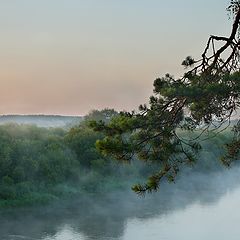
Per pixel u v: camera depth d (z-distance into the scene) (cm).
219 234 3641
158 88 822
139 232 3762
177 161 895
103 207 4934
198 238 3466
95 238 3591
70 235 3719
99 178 5959
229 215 4450
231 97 757
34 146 5741
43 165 5616
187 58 830
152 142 866
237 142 916
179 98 821
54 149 5969
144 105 871
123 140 867
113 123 865
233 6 838
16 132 6103
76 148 6309
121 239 3534
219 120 807
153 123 839
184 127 839
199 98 758
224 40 819
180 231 3762
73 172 5884
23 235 3731
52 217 4422
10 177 5312
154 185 904
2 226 4028
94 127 877
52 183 5600
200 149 862
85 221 4253
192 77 820
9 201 4931
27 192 5219
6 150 5347
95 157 6184
